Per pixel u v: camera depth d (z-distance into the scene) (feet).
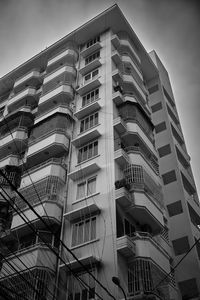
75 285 55.62
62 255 60.44
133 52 105.60
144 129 83.25
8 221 73.26
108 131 76.43
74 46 110.11
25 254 60.95
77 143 78.02
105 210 62.75
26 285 55.47
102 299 50.26
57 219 65.92
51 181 71.92
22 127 94.94
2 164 87.66
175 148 100.48
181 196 88.38
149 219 66.74
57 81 100.37
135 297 51.80
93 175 69.92
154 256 60.18
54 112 89.40
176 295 61.26
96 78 92.68
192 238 79.97
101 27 106.93
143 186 67.87
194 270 75.15
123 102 84.89
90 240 59.93
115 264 54.95
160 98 113.70
